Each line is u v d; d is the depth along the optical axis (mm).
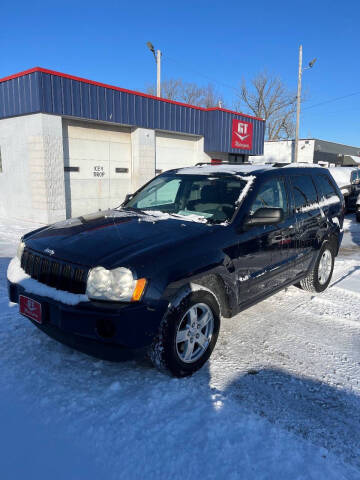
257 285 3590
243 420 2359
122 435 2193
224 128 15633
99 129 11742
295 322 4008
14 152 10352
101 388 2654
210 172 4191
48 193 9891
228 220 3373
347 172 16031
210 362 3117
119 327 2455
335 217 5039
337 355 3320
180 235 3012
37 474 1923
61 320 2588
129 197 4664
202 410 2443
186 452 2082
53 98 9641
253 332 3730
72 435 2189
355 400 2680
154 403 2488
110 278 2502
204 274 2863
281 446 2156
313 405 2598
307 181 4656
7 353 3084
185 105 14148
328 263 5043
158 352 2674
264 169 4070
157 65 20250
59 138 9992
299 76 25047
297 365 3127
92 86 10664
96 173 11898
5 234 8211
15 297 3055
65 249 2822
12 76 9656
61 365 2939
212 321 3033
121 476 1918
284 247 3928
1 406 2432
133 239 2918
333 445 2215
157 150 14094
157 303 2553
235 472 1963
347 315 4234
